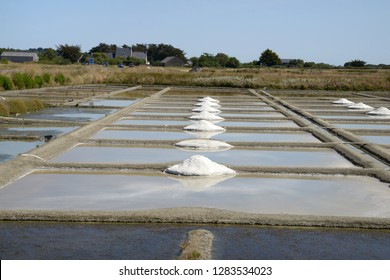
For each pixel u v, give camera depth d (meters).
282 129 18.17
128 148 14.27
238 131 17.86
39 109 23.34
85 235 7.38
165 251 6.81
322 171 11.40
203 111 21.78
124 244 7.05
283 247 7.04
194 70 54.12
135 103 26.12
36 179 10.53
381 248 7.08
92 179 10.59
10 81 30.45
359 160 12.62
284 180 10.82
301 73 50.56
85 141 14.91
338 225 7.91
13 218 7.97
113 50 98.94
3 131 16.81
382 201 9.32
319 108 26.47
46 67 47.16
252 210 8.68
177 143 14.73
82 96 29.86
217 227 7.82
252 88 43.84
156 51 99.06
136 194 9.51
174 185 10.20
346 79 44.50
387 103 30.88
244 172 11.41
